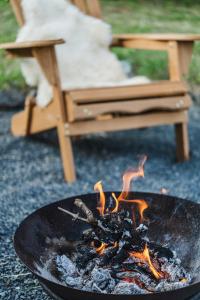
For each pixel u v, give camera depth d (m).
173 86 2.73
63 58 3.03
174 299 1.51
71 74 3.02
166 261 1.74
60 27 3.03
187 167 2.84
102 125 2.69
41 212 1.77
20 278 1.85
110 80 3.06
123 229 1.71
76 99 2.55
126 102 2.64
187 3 5.53
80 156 2.98
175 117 2.82
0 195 2.45
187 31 4.64
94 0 3.17
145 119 2.76
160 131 3.46
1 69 3.92
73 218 1.80
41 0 3.01
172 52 2.76
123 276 1.67
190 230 1.80
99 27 3.09
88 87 2.73
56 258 1.73
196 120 3.60
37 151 3.03
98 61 3.08
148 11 5.11
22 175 2.71
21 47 2.48
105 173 2.75
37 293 1.78
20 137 3.23
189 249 1.78
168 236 1.83
